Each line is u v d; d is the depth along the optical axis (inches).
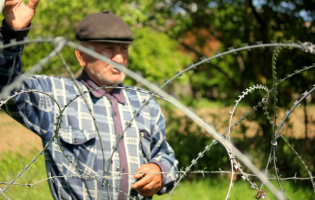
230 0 226.2
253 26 216.2
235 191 150.8
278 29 205.3
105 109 72.7
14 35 57.7
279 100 190.2
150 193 69.9
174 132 216.4
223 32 232.4
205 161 199.9
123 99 75.0
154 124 77.3
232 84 242.4
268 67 207.9
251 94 201.3
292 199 136.9
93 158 68.9
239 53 224.7
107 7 205.6
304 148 164.1
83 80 74.5
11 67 60.7
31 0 59.2
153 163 71.8
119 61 74.2
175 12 240.1
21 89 64.9
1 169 168.7
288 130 179.3
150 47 270.5
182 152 205.3
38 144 215.8
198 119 46.7
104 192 68.4
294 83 191.6
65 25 210.5
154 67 261.7
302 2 194.2
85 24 75.4
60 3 203.3
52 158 68.9
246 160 37.6
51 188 69.7
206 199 146.6
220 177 179.5
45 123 69.2
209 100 365.7
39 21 206.1
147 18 225.6
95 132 69.8
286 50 195.5
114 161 69.6
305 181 152.7
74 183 67.8
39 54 201.8
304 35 193.9
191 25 243.8
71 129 69.1
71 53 206.7
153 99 80.2
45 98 69.7
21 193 148.2
